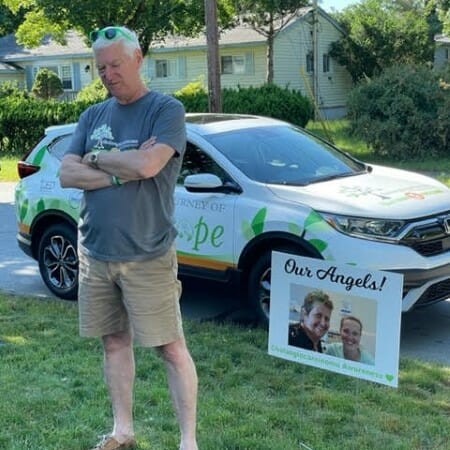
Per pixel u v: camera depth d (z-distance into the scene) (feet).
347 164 22.63
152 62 124.16
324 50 130.00
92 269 11.97
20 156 72.18
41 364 17.25
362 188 20.11
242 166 20.72
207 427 13.55
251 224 19.81
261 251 20.01
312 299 14.30
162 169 11.66
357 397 14.99
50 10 83.41
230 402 14.75
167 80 123.54
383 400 14.84
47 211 24.34
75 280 24.02
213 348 18.34
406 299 18.42
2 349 18.44
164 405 14.56
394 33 130.31
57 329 20.16
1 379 16.26
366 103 61.98
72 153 12.09
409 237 18.39
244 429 13.41
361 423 13.79
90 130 12.07
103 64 11.41
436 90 60.13
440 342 19.44
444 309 22.25
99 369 16.83
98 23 83.61
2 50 139.54
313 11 121.49
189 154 21.57
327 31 129.90
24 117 73.51
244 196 20.21
